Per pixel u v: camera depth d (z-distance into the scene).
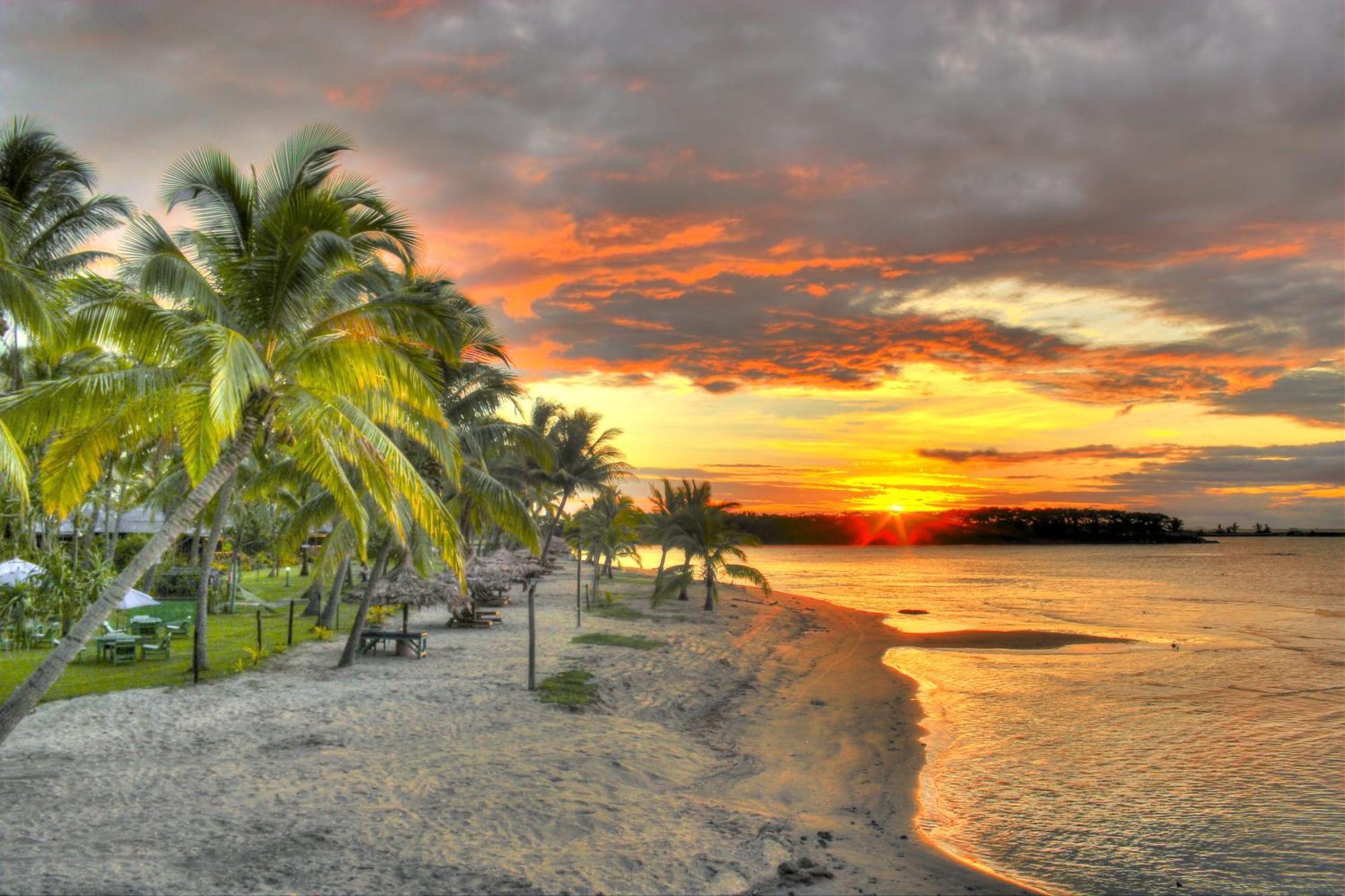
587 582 57.72
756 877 9.55
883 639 35.38
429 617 32.53
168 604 24.91
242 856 8.90
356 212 13.59
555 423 53.69
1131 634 37.94
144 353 11.30
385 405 13.95
